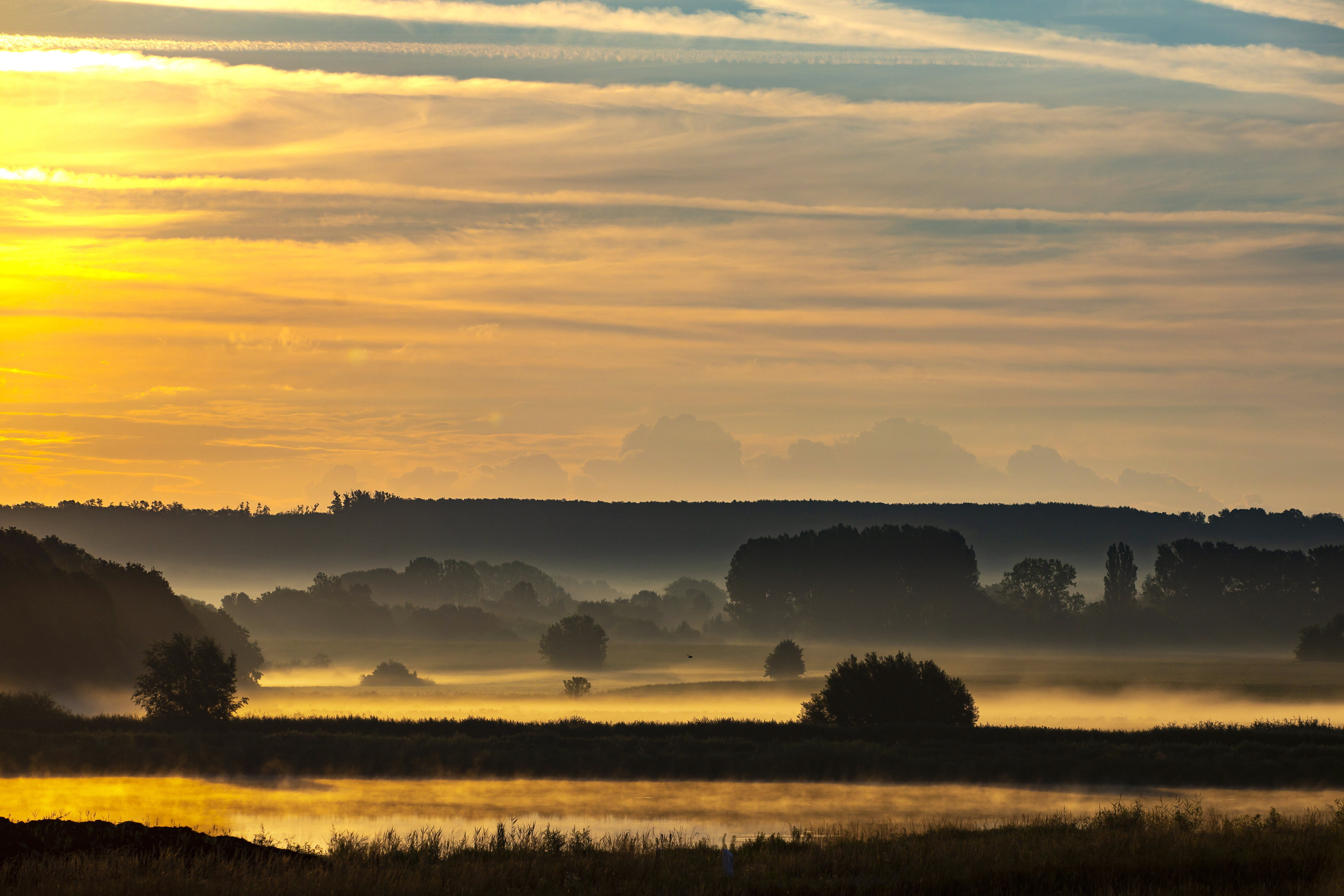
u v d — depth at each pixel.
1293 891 24.70
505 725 80.00
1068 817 48.91
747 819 51.91
